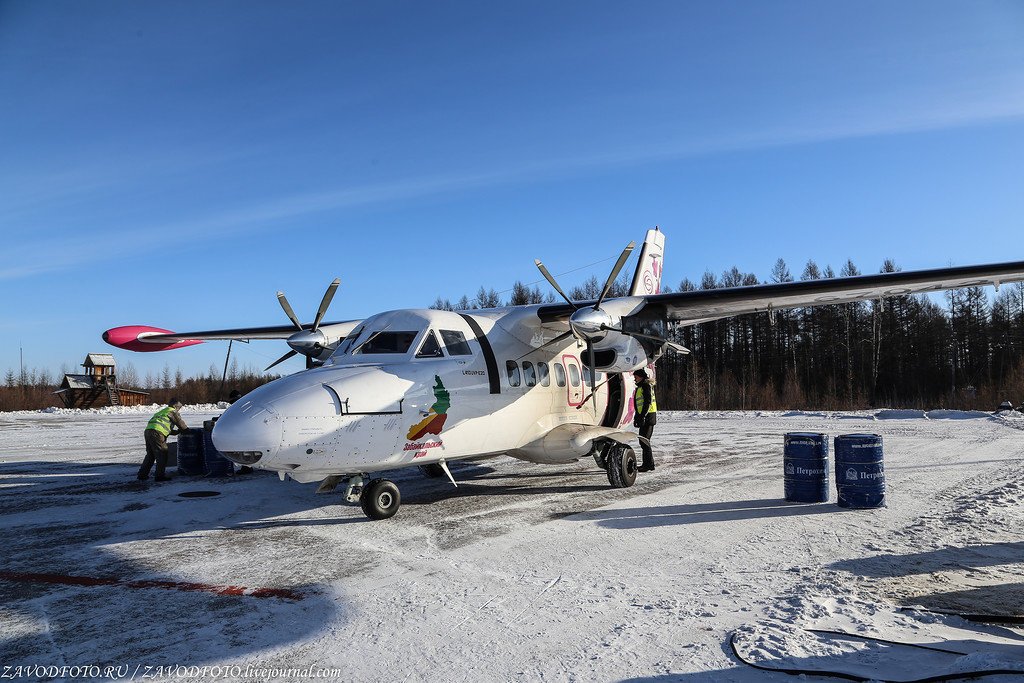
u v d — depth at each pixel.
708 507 8.16
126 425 28.98
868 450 7.84
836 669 3.51
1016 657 3.59
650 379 11.51
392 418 7.84
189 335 12.48
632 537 6.75
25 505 9.35
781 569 5.50
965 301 52.66
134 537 7.25
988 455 12.62
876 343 48.53
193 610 4.81
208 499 9.63
